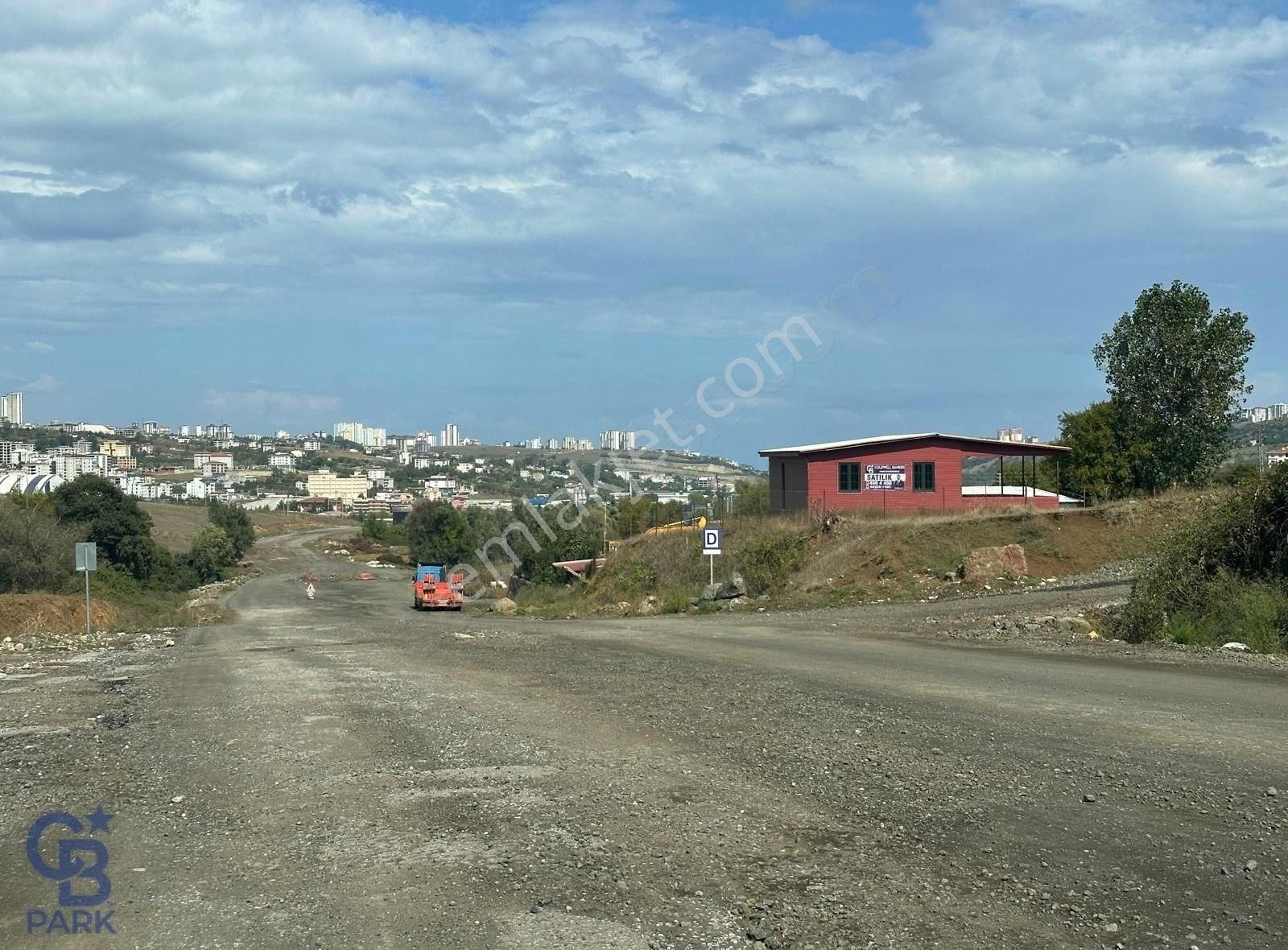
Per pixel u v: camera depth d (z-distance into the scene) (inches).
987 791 305.9
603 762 356.2
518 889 230.1
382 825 284.2
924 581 1238.3
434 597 1909.4
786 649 738.8
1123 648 671.8
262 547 5703.7
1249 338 1847.9
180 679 660.7
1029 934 200.8
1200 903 214.4
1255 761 336.2
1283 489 760.3
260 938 205.8
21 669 772.0
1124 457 1886.1
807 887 228.5
